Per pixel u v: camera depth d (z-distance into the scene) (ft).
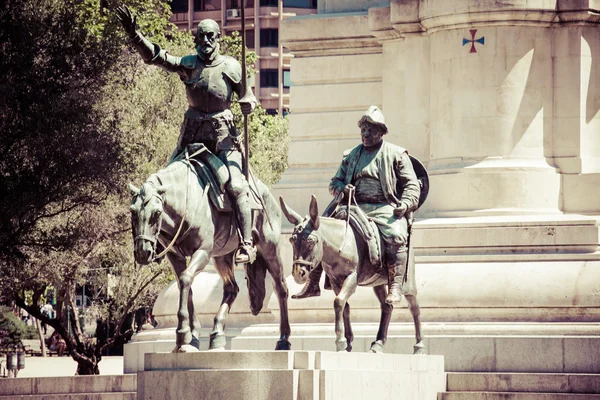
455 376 69.97
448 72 80.74
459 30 80.43
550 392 68.64
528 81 80.18
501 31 79.87
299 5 266.98
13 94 88.07
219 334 59.77
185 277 57.00
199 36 61.21
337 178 64.90
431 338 73.10
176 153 61.67
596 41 81.51
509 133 79.82
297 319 77.61
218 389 54.19
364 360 58.90
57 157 88.89
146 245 55.31
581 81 80.69
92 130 91.66
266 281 80.79
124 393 75.51
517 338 71.87
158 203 55.88
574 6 79.82
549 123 80.69
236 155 61.21
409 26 82.89
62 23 92.58
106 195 93.35
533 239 76.38
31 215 89.61
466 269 76.07
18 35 89.86
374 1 87.45
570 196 80.12
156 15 142.31
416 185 63.93
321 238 59.26
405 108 84.12
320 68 86.99
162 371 55.57
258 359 54.85
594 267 74.13
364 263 61.72
